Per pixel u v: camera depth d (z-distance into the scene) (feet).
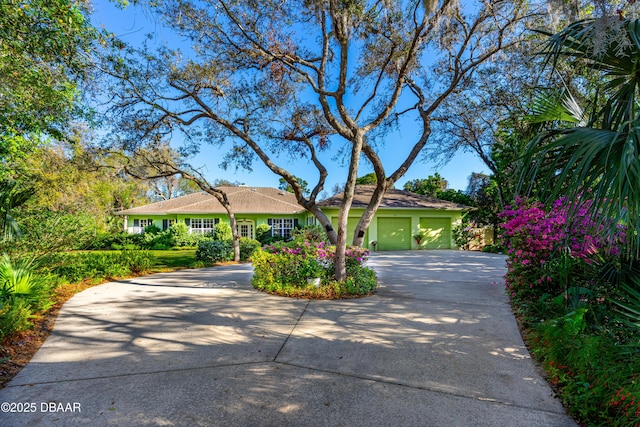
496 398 8.94
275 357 11.76
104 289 24.32
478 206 65.00
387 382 9.86
